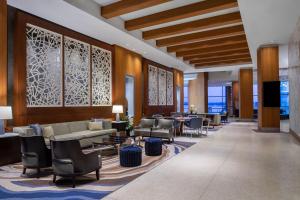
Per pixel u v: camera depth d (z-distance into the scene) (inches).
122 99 394.0
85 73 325.1
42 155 170.7
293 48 340.8
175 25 333.4
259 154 237.1
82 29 302.5
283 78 792.9
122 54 395.9
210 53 491.8
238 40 387.5
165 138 315.0
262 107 418.9
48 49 271.1
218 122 528.4
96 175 164.6
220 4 248.5
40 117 259.8
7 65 235.3
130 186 148.9
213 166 193.8
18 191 142.6
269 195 133.0
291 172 175.6
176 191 139.6
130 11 261.4
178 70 655.8
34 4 229.0
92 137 283.4
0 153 201.3
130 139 292.5
